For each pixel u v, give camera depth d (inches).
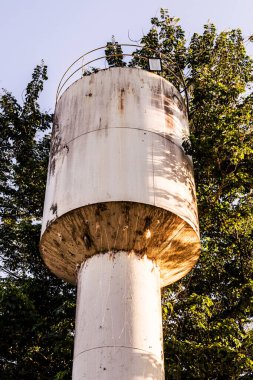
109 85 492.7
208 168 606.5
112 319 387.2
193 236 447.2
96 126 460.1
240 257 676.7
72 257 455.5
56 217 429.1
